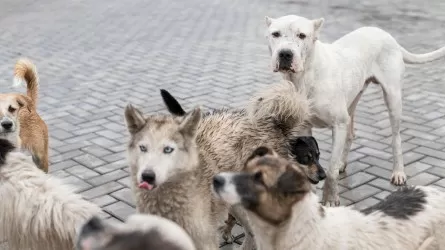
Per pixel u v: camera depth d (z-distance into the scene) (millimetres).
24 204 3588
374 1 18281
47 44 12734
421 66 10438
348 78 5348
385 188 5746
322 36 12805
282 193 3002
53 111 8117
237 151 4215
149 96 8805
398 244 3406
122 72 10258
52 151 6668
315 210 3219
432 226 3557
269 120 4438
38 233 3561
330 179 5285
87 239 1261
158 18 16094
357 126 7496
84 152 6648
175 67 10570
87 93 8977
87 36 13633
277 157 3184
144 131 3838
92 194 5602
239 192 3025
